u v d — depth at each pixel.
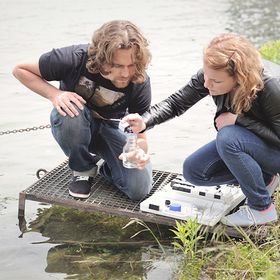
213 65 3.52
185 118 6.72
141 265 3.71
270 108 3.66
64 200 4.34
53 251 3.91
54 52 4.14
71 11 14.60
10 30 12.03
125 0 16.62
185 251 3.67
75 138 4.21
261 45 10.73
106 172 4.64
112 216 4.42
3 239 4.07
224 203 4.14
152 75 8.44
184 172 4.27
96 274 3.61
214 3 16.50
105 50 3.80
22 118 6.66
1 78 8.31
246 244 3.73
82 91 4.23
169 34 11.77
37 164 5.41
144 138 4.32
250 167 3.78
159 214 4.12
